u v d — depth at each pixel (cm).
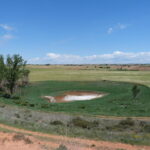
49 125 2161
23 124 2009
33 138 1409
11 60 4750
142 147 1484
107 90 6216
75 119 2636
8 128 1741
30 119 2519
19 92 5762
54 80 8262
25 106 3628
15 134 1405
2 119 2102
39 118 2655
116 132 2081
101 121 2703
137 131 2228
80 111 3419
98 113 3241
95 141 1563
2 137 1300
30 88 6462
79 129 2069
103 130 2206
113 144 1514
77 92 6047
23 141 1247
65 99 5219
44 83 7519
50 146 1235
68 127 2166
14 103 3866
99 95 5625
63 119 2702
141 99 4753
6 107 3178
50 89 6406
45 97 5397
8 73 4709
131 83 7175
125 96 5144
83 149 1270
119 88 6412
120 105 4169
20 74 4875
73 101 4888
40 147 1169
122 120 2700
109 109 3706
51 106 3872
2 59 4762
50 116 2817
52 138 1509
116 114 3186
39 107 3672
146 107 3828
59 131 1823
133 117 3020
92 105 4188
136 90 5069
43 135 1622
